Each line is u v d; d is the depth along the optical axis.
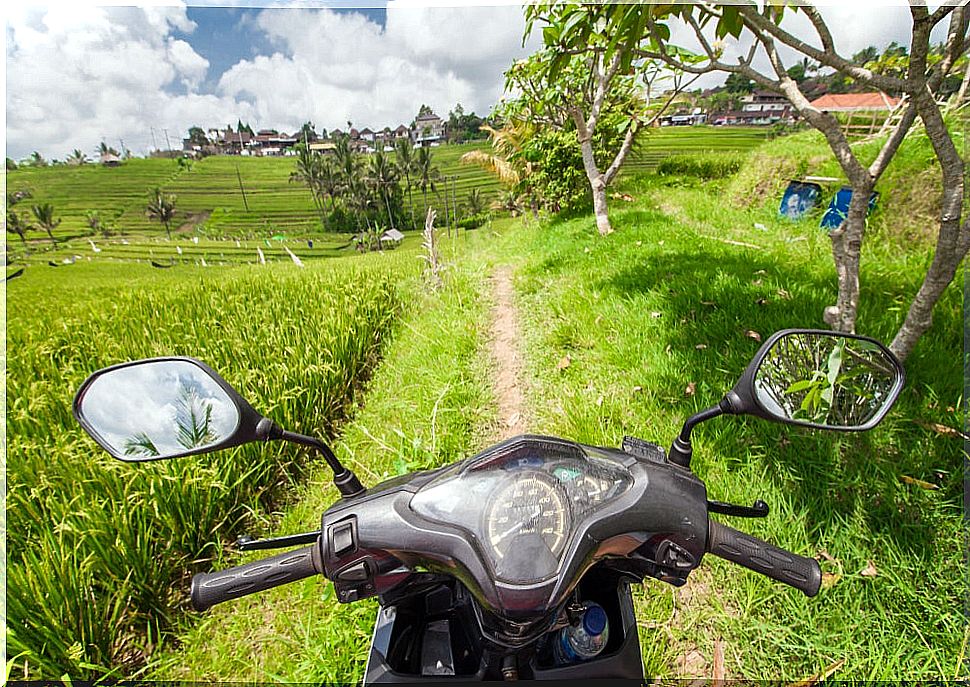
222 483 2.64
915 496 2.28
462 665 1.21
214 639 2.19
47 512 2.49
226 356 3.98
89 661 2.00
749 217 8.10
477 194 12.73
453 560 0.92
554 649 1.17
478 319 5.43
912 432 2.57
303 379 3.69
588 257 6.55
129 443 1.12
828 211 6.54
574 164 10.85
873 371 1.25
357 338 4.66
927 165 5.41
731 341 3.55
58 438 3.07
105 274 6.86
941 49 3.42
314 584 2.30
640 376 3.51
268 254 7.93
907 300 3.65
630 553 1.02
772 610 2.02
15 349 4.59
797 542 2.23
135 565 2.24
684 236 6.57
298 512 2.85
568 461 1.06
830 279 4.32
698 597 2.11
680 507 1.05
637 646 1.22
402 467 2.73
